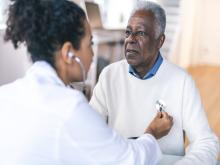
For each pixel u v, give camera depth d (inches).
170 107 46.3
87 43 31.2
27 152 27.2
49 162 27.3
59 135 26.7
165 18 46.4
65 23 28.8
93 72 132.2
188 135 45.7
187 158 39.4
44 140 26.9
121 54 173.0
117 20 216.8
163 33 46.7
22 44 31.4
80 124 27.1
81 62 31.4
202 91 172.7
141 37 45.0
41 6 28.5
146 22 44.5
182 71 47.5
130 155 29.0
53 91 28.7
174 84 46.6
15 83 31.0
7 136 27.9
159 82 47.1
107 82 49.9
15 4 29.5
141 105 47.7
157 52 47.3
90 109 28.4
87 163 28.1
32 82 29.6
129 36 45.8
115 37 164.1
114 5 217.6
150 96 47.3
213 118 134.6
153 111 47.1
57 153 27.1
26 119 27.6
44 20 28.5
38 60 30.9
